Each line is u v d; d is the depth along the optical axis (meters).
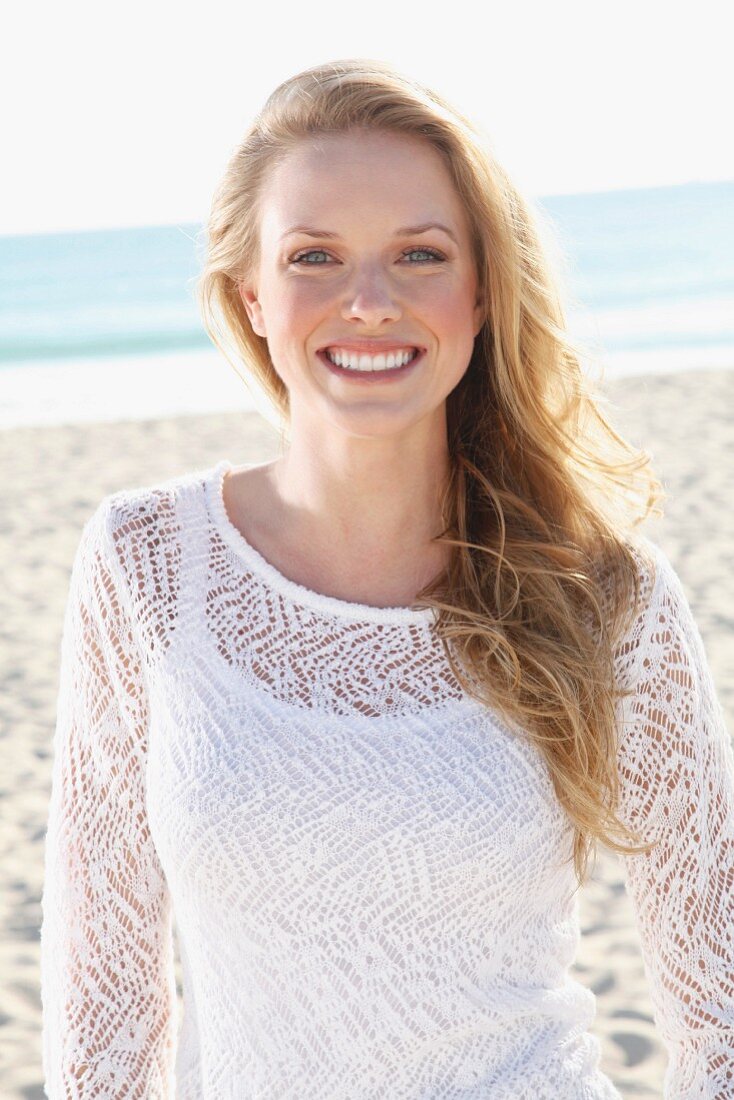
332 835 1.75
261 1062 1.78
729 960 1.89
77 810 1.91
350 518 1.94
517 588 1.95
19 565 10.41
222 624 1.89
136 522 1.94
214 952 1.80
